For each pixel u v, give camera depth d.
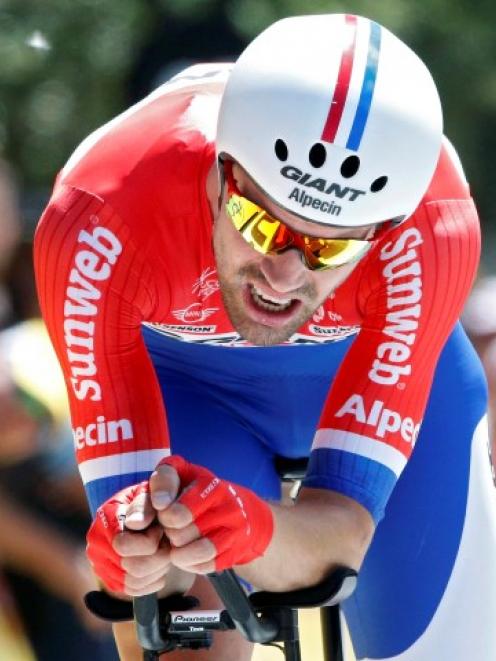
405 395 8.56
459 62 27.31
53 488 13.08
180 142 8.67
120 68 26.47
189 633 8.18
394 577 9.61
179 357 9.78
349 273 8.25
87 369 8.41
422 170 7.95
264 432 10.17
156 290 8.63
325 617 8.86
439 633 9.50
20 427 12.73
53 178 27.48
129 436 8.36
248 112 7.80
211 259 8.60
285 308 8.05
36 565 13.08
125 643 9.26
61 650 13.27
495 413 15.57
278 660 11.00
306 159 7.67
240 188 7.94
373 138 7.69
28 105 27.17
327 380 9.94
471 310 16.03
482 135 28.34
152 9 25.86
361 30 7.90
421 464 9.66
